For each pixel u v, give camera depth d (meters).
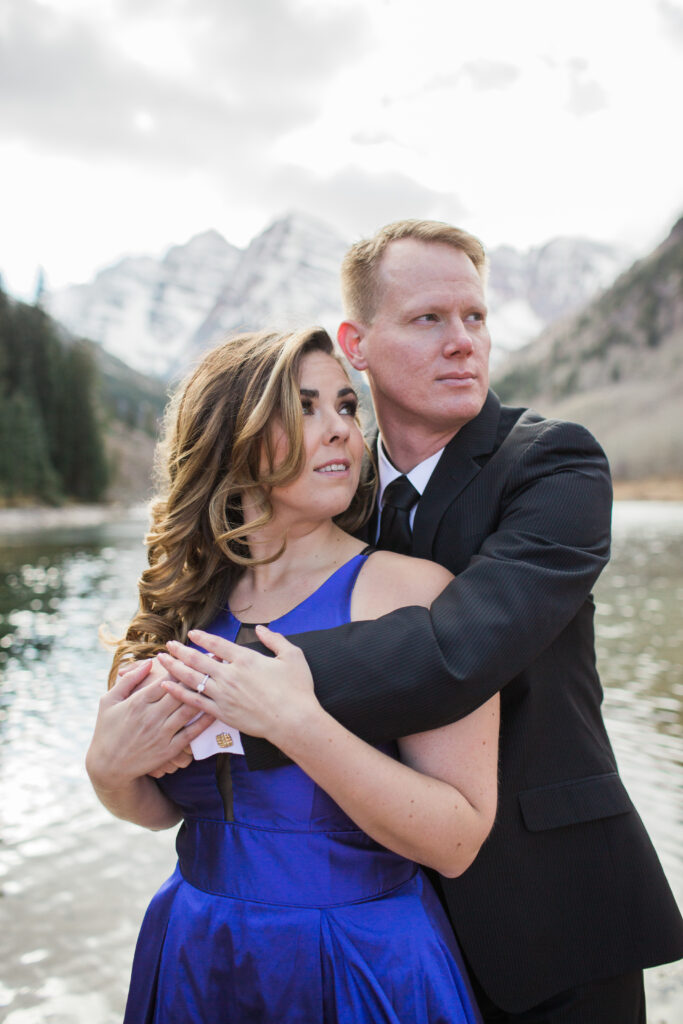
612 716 5.82
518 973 1.32
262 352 1.31
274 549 1.32
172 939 1.19
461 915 1.33
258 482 1.27
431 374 1.43
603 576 15.38
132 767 1.17
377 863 1.15
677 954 1.36
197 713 1.15
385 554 1.29
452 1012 1.09
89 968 2.91
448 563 1.44
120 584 16.44
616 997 1.36
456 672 1.07
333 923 1.10
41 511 55.75
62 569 20.08
